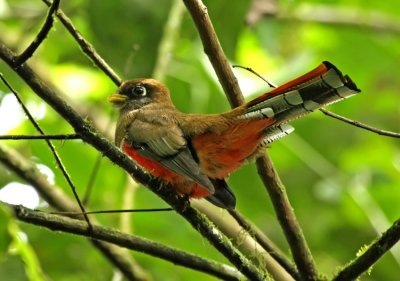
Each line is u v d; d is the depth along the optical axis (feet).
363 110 60.13
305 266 30.50
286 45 54.54
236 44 41.70
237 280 29.48
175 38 41.91
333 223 53.47
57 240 42.11
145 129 31.24
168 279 42.70
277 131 28.55
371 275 49.39
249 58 55.62
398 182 55.67
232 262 28.22
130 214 40.68
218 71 29.99
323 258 51.70
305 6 56.29
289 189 54.65
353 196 52.80
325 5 56.39
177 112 32.55
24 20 53.88
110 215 43.75
